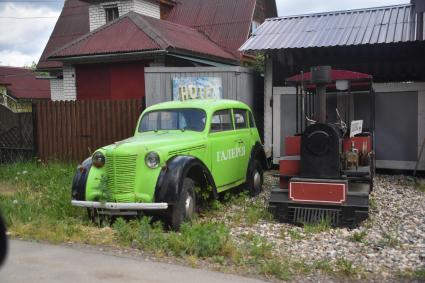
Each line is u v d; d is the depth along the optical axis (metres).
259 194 9.53
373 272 4.98
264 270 4.84
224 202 8.59
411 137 10.99
